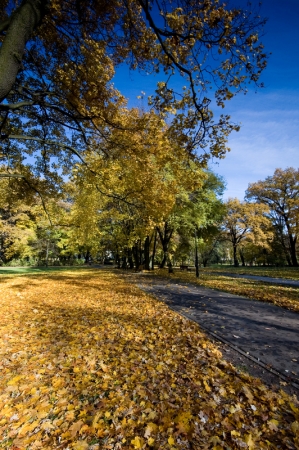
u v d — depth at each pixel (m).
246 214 37.34
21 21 3.35
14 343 4.81
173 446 2.19
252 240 37.22
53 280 16.56
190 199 18.53
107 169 8.05
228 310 7.45
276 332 5.34
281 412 2.65
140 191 8.23
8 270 26.30
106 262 55.44
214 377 3.40
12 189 9.45
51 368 3.76
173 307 7.91
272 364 3.78
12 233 25.80
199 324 5.98
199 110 5.30
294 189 36.47
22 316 6.89
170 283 14.74
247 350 4.34
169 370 3.64
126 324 5.98
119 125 6.79
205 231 24.94
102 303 8.72
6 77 3.15
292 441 2.24
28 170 8.99
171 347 4.55
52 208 15.08
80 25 5.53
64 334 5.33
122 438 2.32
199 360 3.95
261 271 27.70
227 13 3.90
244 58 4.40
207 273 24.73
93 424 2.46
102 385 3.24
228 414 2.61
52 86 6.29
